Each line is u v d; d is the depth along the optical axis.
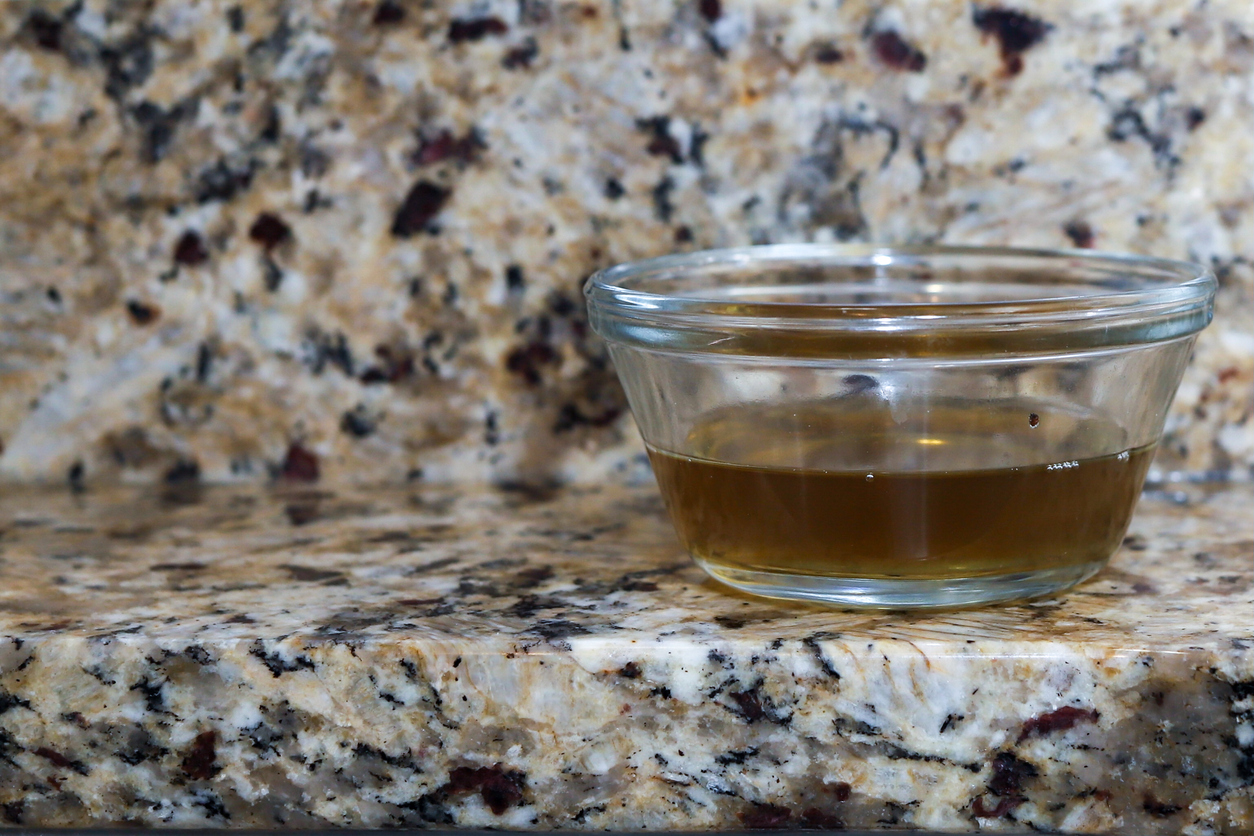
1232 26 0.44
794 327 0.36
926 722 0.36
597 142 0.46
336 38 0.46
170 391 0.48
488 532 0.44
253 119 0.46
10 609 0.39
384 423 0.48
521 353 0.47
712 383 0.38
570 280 0.47
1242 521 0.43
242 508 0.46
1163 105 0.45
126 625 0.38
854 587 0.37
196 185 0.47
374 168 0.46
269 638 0.37
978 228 0.46
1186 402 0.46
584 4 0.45
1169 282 0.40
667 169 0.46
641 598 0.39
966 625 0.37
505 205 0.46
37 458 0.48
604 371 0.47
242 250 0.47
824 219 0.46
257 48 0.46
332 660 0.37
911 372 0.36
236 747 0.37
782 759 0.36
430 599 0.39
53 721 0.37
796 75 0.45
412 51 0.46
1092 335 0.36
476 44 0.45
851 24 0.45
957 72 0.45
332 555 0.43
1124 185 0.45
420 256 0.47
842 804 0.37
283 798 0.37
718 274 0.44
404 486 0.48
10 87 0.46
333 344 0.47
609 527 0.44
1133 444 0.38
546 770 0.37
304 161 0.46
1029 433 0.37
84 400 0.48
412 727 0.37
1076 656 0.36
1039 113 0.45
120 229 0.47
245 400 0.48
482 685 0.37
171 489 0.48
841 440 0.37
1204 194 0.45
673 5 0.45
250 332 0.47
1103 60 0.45
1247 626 0.37
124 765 0.37
